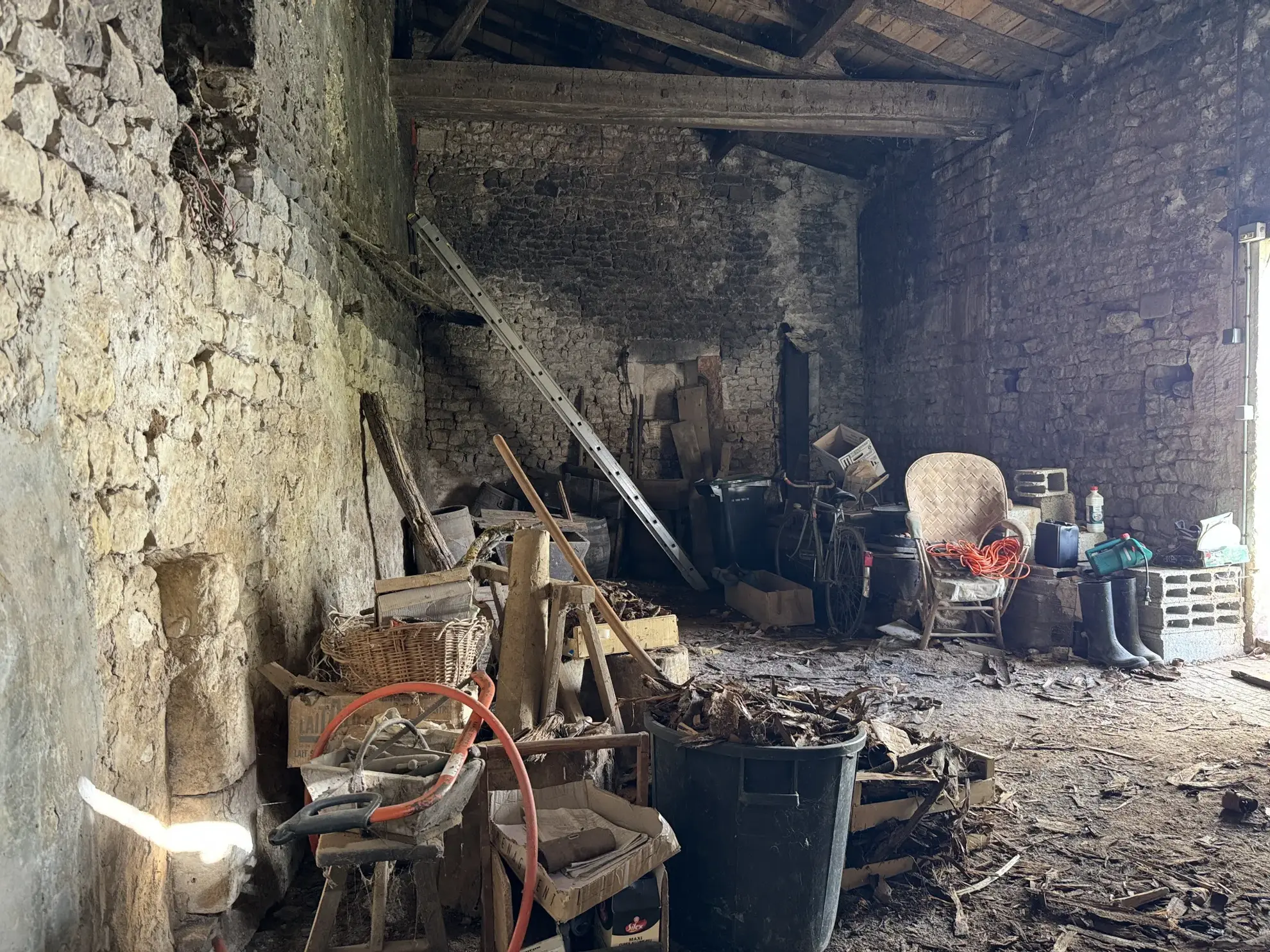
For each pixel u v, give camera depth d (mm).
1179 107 5105
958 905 2355
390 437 4543
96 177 1615
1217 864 2580
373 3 5434
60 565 1424
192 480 2076
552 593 2852
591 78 6215
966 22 5750
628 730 3189
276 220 2795
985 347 6875
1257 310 4676
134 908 1722
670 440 8320
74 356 1511
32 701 1315
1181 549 4980
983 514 5480
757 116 6340
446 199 7965
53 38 1459
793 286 8539
